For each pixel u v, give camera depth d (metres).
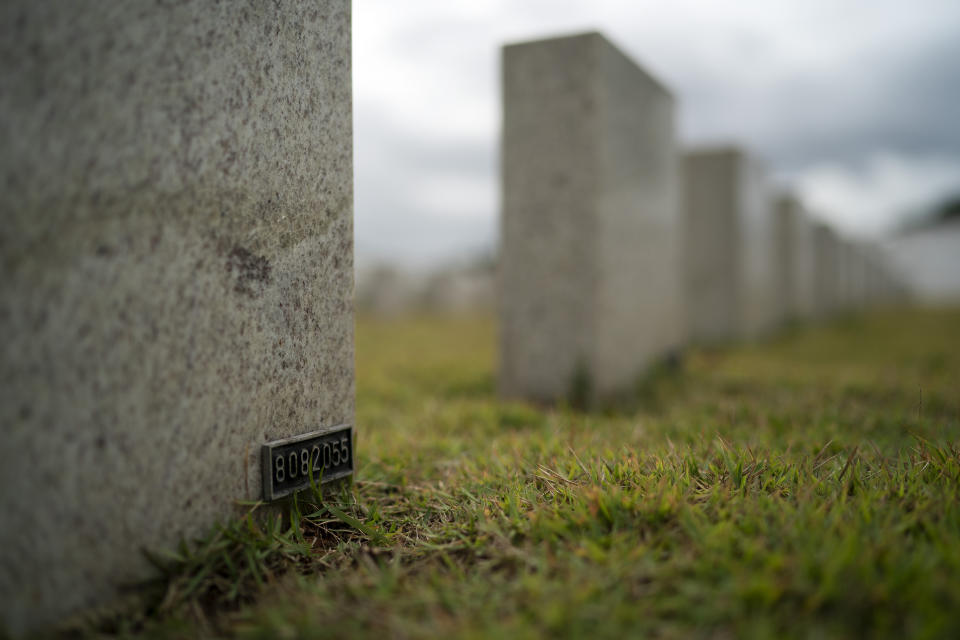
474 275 5.60
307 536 0.52
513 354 1.31
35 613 0.38
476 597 0.39
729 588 0.35
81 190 0.39
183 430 0.44
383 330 2.86
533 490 0.55
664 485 0.49
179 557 0.43
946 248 15.02
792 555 0.38
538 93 1.29
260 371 0.50
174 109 0.44
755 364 1.76
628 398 1.31
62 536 0.39
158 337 0.43
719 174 2.45
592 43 1.25
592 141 1.25
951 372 1.52
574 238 1.27
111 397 0.41
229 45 0.47
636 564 0.39
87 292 0.39
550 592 0.37
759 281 2.73
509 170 1.31
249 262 0.49
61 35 0.38
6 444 0.36
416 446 0.79
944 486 0.48
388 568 0.46
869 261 6.77
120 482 0.41
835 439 0.71
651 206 1.56
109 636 0.40
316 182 0.54
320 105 0.55
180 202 0.44
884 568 0.36
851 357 2.04
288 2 0.52
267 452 0.50
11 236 0.37
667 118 1.66
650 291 1.56
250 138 0.49
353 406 0.59
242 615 0.41
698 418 0.94
